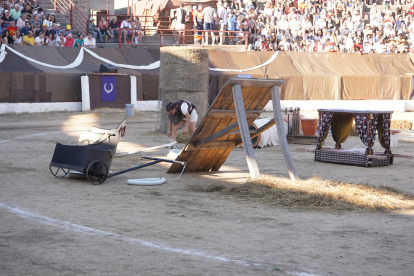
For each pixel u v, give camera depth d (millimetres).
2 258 5145
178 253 5430
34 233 6156
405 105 36125
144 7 38875
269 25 38719
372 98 36062
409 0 47000
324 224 6871
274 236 6207
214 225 6719
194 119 12961
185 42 37031
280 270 4910
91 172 9789
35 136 17984
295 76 34250
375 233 6410
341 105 35344
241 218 7152
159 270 4855
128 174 10945
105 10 44625
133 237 6055
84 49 31328
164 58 18688
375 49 40156
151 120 25359
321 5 44000
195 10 36969
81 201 8148
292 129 17562
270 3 41500
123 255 5320
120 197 8531
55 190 9016
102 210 7531
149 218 7059
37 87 27906
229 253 5465
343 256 5414
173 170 11070
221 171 11578
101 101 29500
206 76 18703
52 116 26422
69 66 29828
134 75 31016
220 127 10594
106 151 9695
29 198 8297
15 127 21188
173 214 7336
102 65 29656
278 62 35125
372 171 11781
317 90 34875
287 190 8734
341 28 40781
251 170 9625
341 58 37000
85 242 5797
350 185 9305
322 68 35906
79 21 37000
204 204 8062
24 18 30969
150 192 9016
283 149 9945
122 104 30266
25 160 12547
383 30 42125
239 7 41844
